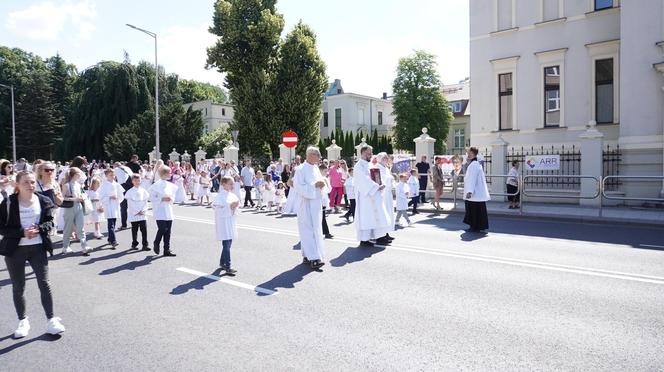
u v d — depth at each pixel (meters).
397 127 50.28
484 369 3.89
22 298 4.94
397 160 19.61
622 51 15.07
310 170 7.64
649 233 10.48
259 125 35.28
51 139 59.28
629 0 14.88
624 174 15.19
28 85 59.62
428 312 5.29
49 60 68.06
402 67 49.69
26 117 58.50
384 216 9.27
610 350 4.23
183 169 25.11
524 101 19.14
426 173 17.16
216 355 4.27
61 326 4.92
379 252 8.66
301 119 35.72
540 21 18.61
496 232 10.89
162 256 8.77
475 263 7.64
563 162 17.25
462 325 4.88
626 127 15.04
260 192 17.44
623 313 5.17
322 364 4.04
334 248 9.13
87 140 49.69
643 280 6.47
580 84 17.80
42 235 5.00
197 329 4.93
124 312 5.55
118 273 7.50
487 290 6.10
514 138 19.50
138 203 9.46
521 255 8.22
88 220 13.56
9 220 4.82
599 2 17.44
